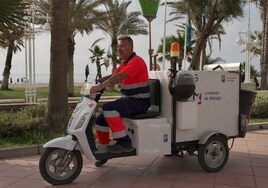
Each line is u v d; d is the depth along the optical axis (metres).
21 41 13.73
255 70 39.31
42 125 8.70
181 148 6.07
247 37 24.47
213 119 6.27
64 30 8.80
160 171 6.26
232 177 5.95
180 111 5.84
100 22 31.22
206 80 6.16
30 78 15.98
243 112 6.59
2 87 34.44
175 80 5.70
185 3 20.39
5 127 8.16
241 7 18.70
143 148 5.72
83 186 5.50
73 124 5.49
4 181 5.72
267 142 8.62
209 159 6.18
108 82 5.50
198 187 5.48
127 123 5.86
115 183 5.65
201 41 19.78
